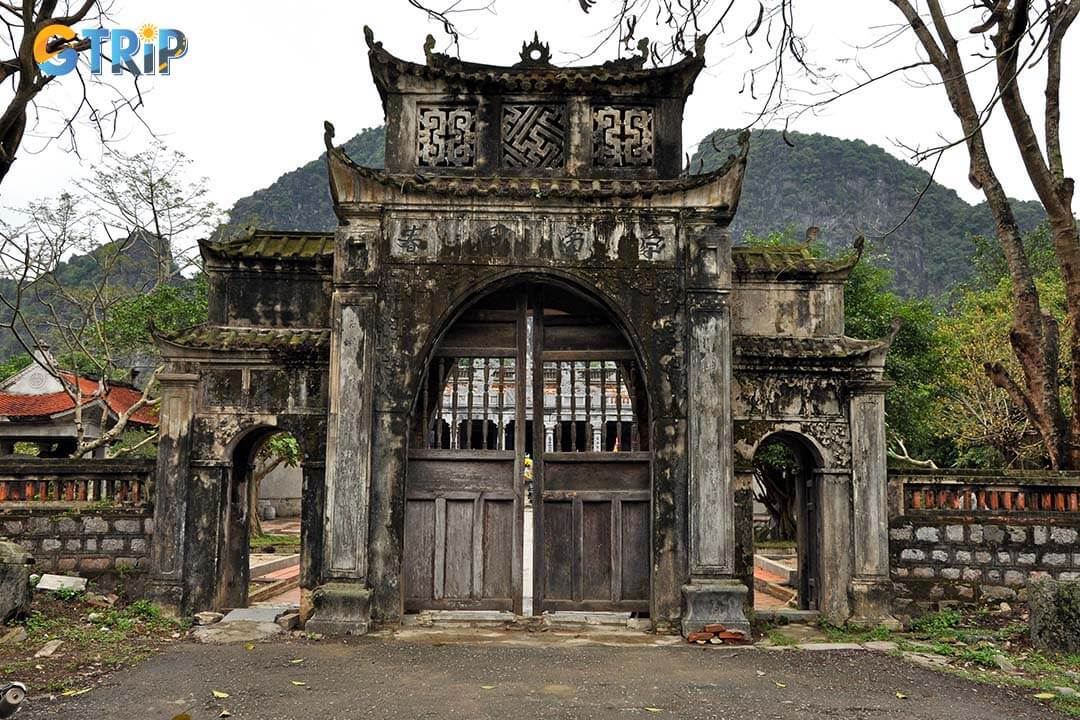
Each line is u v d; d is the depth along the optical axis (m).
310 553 11.16
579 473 11.34
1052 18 6.45
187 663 8.89
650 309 11.11
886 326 22.47
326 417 11.54
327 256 12.16
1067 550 11.72
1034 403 13.40
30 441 26.11
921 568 11.72
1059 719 7.31
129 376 28.92
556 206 11.21
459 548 11.24
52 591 11.30
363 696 7.70
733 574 10.59
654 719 7.14
